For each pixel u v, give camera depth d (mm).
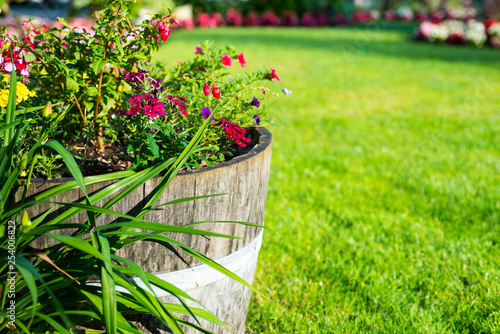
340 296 2365
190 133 1795
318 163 4055
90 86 1810
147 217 1481
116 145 1951
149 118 1681
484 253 2688
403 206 3299
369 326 2168
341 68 8906
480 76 8289
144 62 1945
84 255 1427
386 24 21156
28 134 1664
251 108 1972
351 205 3305
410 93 6906
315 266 2592
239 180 1596
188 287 1605
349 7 21281
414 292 2389
